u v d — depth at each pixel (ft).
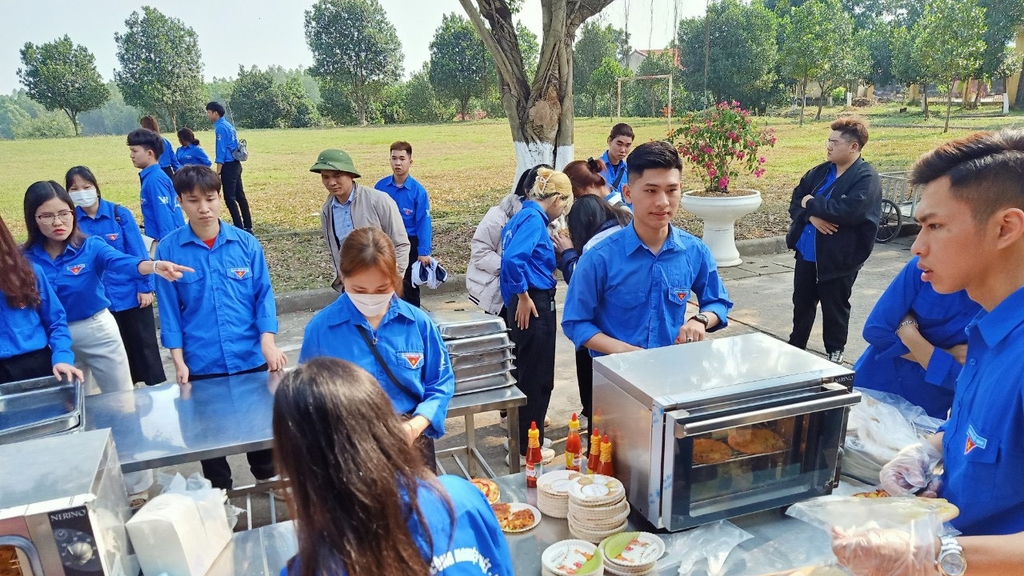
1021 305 3.79
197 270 9.16
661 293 7.84
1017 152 3.65
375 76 159.63
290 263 27.61
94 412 7.88
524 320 10.97
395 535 2.73
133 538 4.87
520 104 24.00
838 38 94.79
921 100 114.83
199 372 9.36
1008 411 3.73
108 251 10.53
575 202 11.91
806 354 6.11
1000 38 66.33
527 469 6.48
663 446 5.16
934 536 3.65
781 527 5.51
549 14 22.65
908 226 29.25
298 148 78.64
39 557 4.07
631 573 4.86
